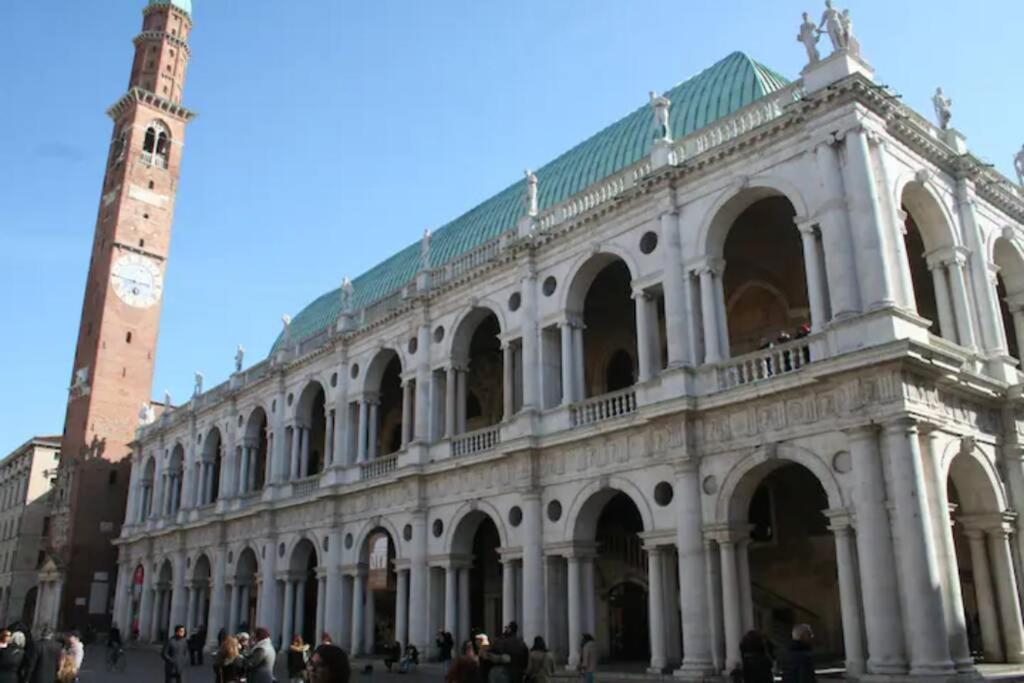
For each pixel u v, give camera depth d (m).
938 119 31.78
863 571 23.47
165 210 87.06
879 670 22.52
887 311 24.47
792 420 26.41
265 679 16.03
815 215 27.36
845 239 26.14
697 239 30.91
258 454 66.38
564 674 30.84
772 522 35.72
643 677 28.19
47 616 78.50
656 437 30.45
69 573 75.81
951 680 21.22
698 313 30.72
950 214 29.89
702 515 28.50
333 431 50.81
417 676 35.31
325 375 52.25
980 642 30.44
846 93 26.69
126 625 71.75
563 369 35.38
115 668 42.97
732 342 39.53
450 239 51.66
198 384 69.25
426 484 41.62
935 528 23.45
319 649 7.15
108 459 79.69
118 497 79.81
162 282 85.75
